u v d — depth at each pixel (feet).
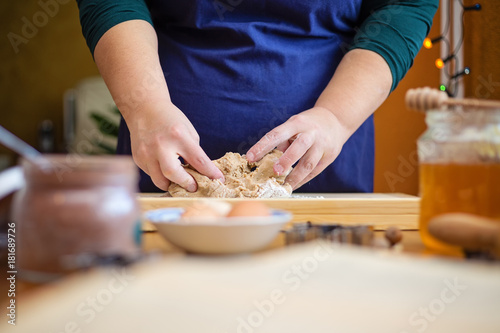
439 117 1.78
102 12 3.81
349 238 1.72
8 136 1.38
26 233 1.35
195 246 1.61
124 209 1.43
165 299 1.01
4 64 11.60
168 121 3.28
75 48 11.62
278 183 3.43
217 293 1.05
